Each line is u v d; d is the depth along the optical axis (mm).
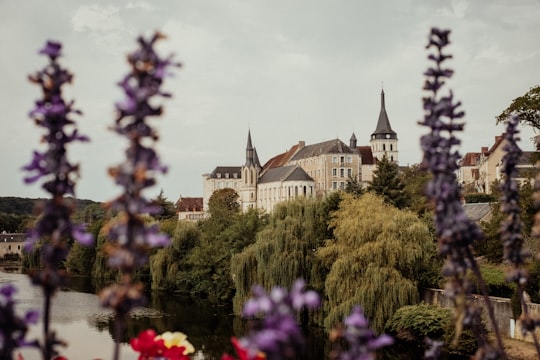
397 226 41062
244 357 5934
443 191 7207
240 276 48125
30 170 5516
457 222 7113
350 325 4270
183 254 66875
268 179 158125
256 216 61406
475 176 112500
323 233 46219
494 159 97562
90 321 46625
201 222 75125
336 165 148250
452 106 7605
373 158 163250
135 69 5059
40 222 5508
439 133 7590
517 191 8773
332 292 39812
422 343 36438
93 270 80125
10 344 4832
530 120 43656
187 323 47000
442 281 43156
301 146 168875
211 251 61469
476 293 38625
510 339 34938
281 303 3855
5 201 196875
